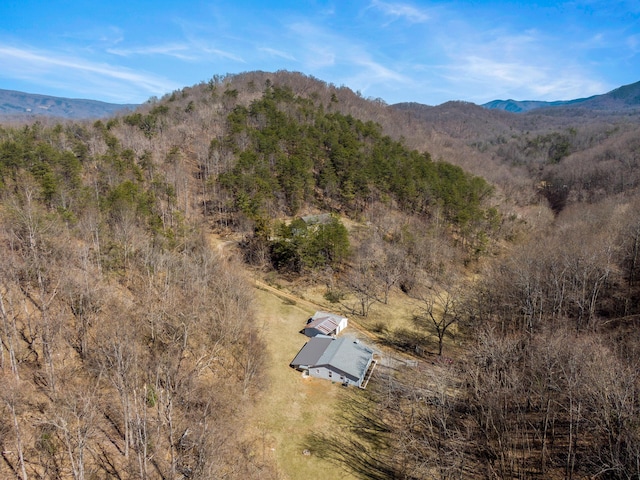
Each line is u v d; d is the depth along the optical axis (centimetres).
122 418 3644
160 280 5519
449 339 6291
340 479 3747
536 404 4191
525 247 7819
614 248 6838
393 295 7450
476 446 3856
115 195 6134
